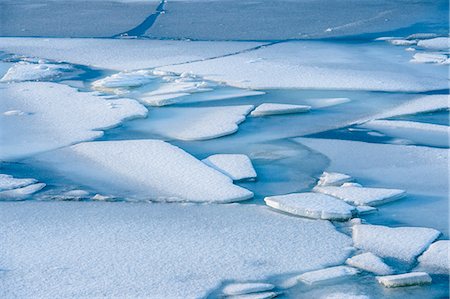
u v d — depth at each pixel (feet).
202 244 39.73
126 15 168.14
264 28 142.92
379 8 176.04
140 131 65.51
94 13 173.78
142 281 35.19
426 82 85.92
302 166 55.16
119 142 60.54
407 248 39.24
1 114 72.02
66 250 38.93
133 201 47.21
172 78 89.35
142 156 56.65
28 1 205.26
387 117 69.97
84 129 65.46
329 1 196.65
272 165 55.57
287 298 33.99
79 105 75.15
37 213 45.01
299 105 74.08
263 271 36.52
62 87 84.94
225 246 39.52
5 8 187.73
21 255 38.29
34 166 55.36
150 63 102.12
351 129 65.77
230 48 115.34
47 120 69.26
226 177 51.44
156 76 91.35
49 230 41.98
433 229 41.68
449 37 125.18
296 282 35.47
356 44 119.75
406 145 60.08
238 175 52.34
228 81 87.15
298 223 42.98
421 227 42.42
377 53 108.78
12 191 49.39
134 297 33.50
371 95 79.82
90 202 47.11
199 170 52.90
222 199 47.16
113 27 147.64
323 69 94.53
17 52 115.96
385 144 60.54
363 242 40.06
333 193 47.88
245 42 123.24
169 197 47.80
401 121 67.82
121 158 56.39
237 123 67.56
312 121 68.90
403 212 45.14
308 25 146.51
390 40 123.75
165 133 64.75
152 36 133.80
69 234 41.29
